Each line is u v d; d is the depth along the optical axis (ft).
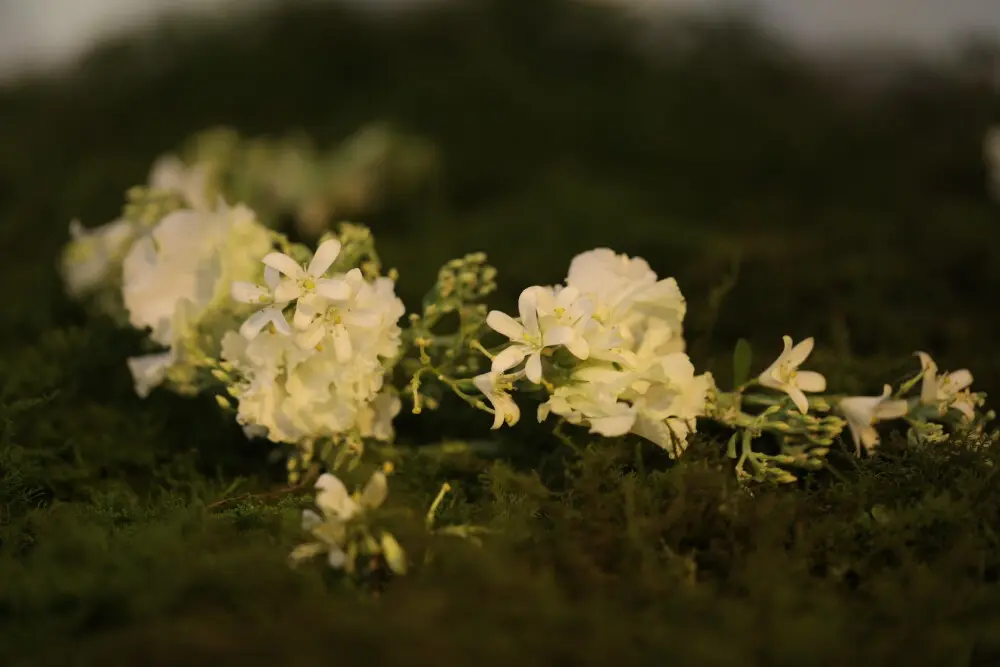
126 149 6.79
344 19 8.05
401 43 7.96
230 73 7.75
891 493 2.69
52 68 8.41
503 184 5.95
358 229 2.91
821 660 2.40
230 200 4.86
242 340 2.76
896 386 2.95
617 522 2.61
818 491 2.73
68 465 2.91
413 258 4.31
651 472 2.73
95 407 3.11
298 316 2.68
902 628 2.46
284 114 7.33
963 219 4.75
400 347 2.83
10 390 3.13
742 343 2.81
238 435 3.05
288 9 8.14
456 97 6.85
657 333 2.76
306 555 2.54
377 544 2.54
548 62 7.92
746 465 2.78
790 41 8.27
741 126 7.07
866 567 2.58
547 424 2.94
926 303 3.75
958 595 2.50
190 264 2.94
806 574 2.55
